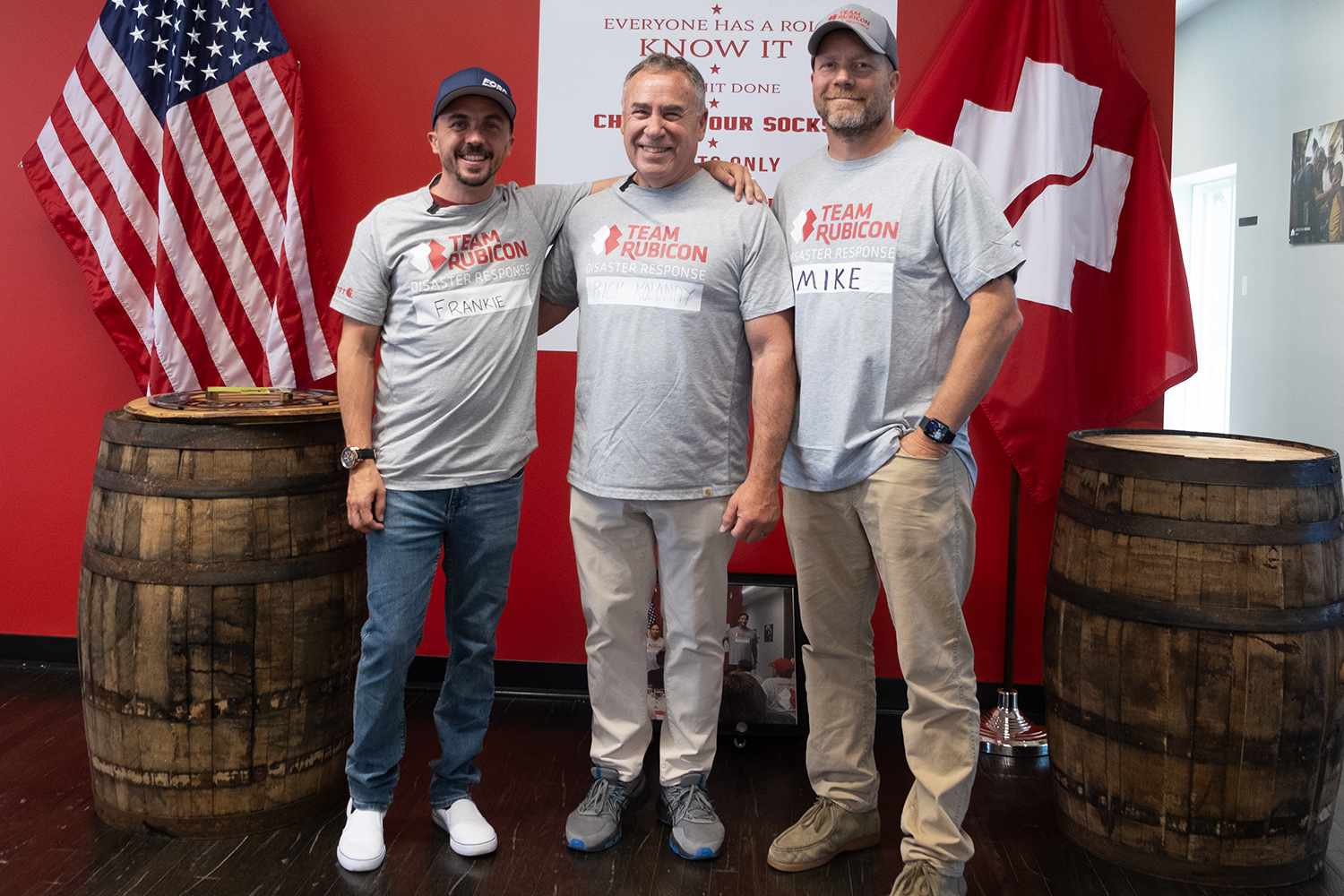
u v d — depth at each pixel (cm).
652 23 333
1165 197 321
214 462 247
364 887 235
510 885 238
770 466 233
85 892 229
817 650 251
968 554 231
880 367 224
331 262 348
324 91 344
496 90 227
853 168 231
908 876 229
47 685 348
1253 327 614
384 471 239
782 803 282
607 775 259
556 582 351
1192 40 710
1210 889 244
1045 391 317
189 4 329
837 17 221
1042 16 317
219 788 254
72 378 357
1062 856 258
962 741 227
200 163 331
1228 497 238
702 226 235
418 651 357
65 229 336
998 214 220
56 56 349
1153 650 242
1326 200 522
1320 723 240
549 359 344
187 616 247
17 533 363
